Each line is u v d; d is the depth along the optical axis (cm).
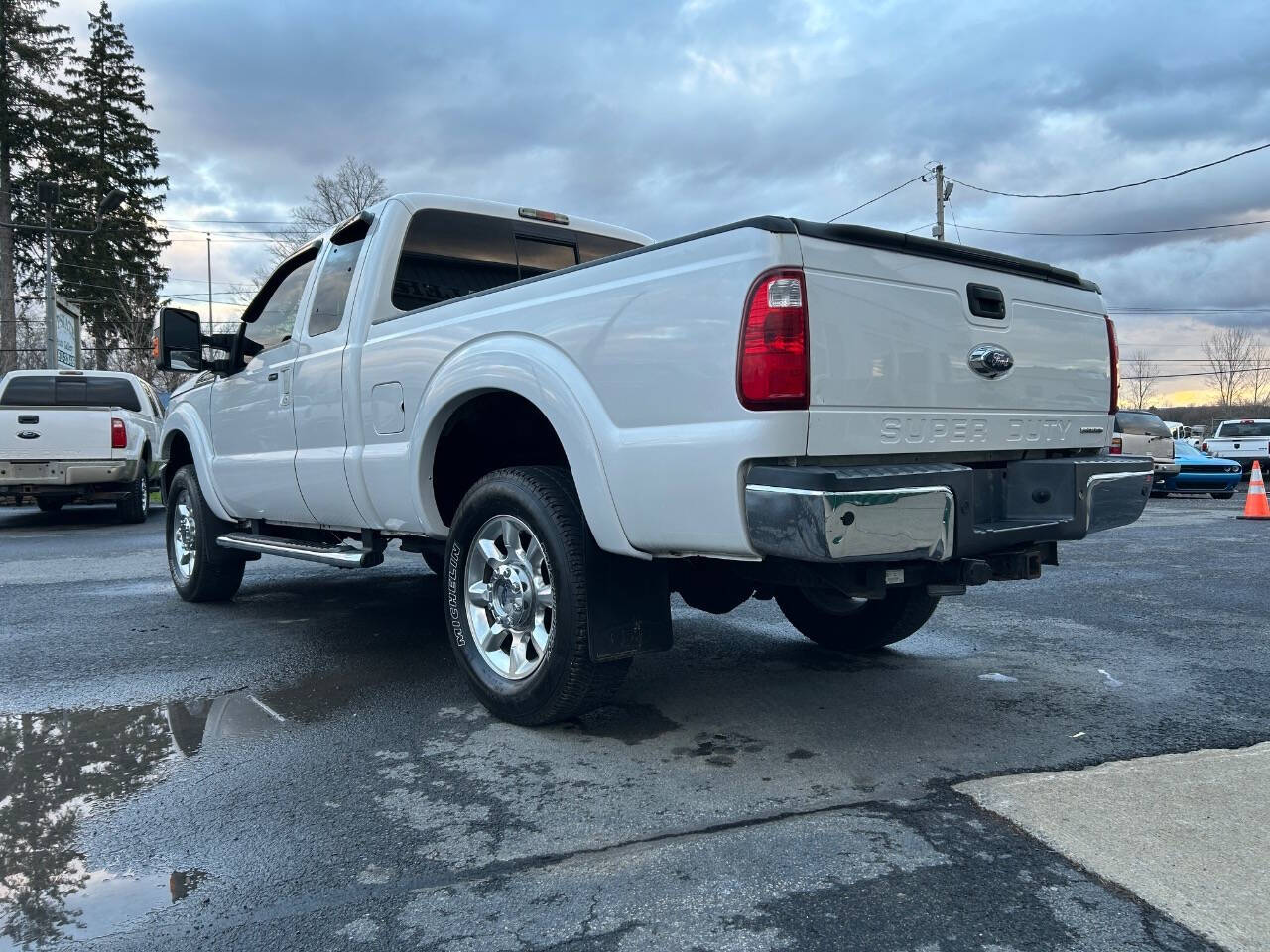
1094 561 826
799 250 274
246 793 300
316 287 494
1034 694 403
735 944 209
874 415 290
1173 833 258
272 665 463
